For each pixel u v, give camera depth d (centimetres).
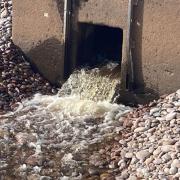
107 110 1110
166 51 1077
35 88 1218
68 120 1086
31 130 1056
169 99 1059
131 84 1127
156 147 941
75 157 974
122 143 992
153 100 1109
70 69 1221
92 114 1102
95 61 1259
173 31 1062
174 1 1047
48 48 1232
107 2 1128
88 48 1247
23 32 1263
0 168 946
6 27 1358
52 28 1213
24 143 1015
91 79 1184
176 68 1072
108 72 1191
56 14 1199
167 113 1020
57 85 1236
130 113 1080
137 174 902
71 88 1199
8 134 1043
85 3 1159
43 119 1096
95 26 1235
